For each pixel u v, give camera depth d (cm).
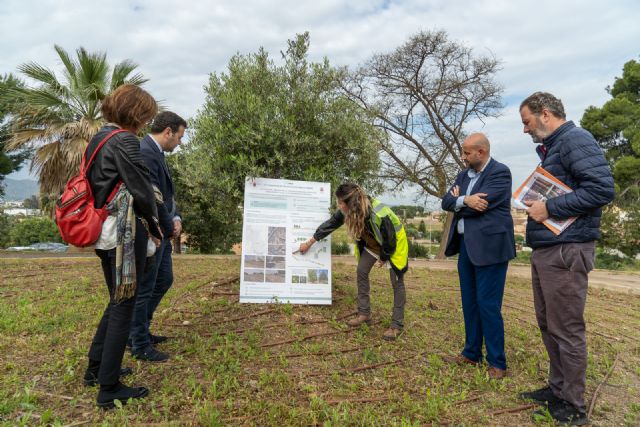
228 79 516
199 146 496
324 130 507
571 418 273
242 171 481
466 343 368
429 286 750
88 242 253
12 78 2078
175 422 246
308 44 522
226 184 476
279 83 519
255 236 488
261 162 502
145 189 262
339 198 413
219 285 574
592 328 505
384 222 403
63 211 250
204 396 282
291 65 521
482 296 345
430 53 1909
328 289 495
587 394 322
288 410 265
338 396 295
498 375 339
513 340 435
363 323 443
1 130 2056
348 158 530
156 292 379
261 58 520
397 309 420
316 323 443
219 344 380
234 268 831
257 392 292
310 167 498
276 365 341
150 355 338
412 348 396
